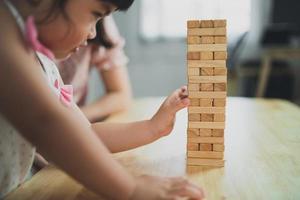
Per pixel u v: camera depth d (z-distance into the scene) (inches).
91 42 40.2
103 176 15.7
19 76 15.3
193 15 122.8
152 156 24.8
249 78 112.7
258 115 37.4
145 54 127.9
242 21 120.7
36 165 24.4
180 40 125.7
